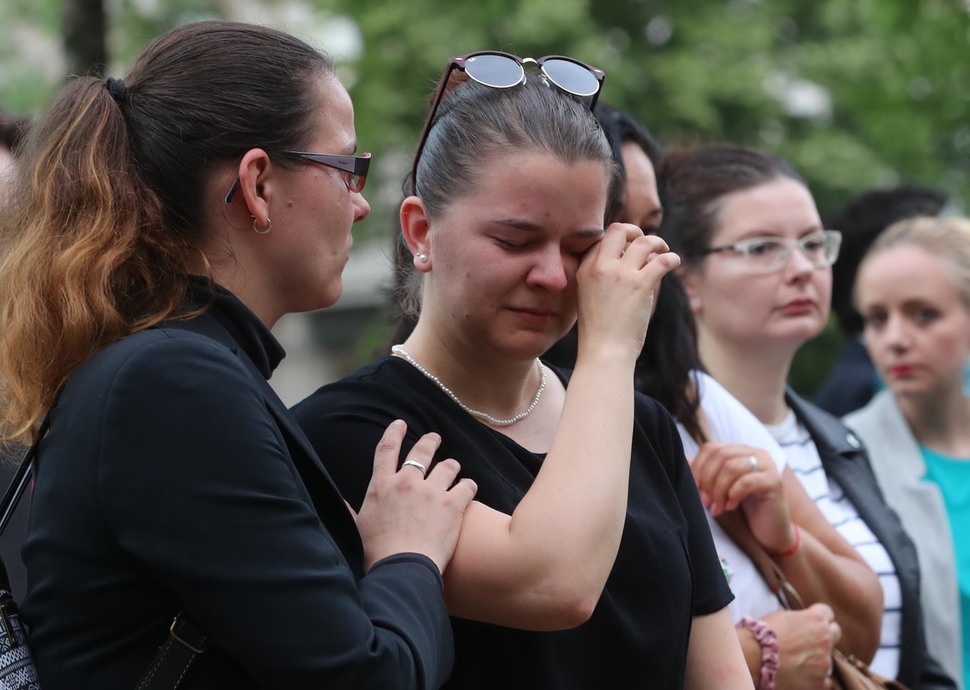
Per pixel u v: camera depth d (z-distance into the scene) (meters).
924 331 4.72
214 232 2.27
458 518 2.31
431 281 2.59
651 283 2.51
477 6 14.05
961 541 4.64
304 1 14.36
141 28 10.77
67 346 2.12
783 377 4.04
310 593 1.99
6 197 2.33
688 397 3.53
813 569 3.49
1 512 2.28
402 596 2.13
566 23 14.07
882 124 10.38
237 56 2.29
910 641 3.81
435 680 2.12
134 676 2.02
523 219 2.39
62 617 2.04
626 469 2.35
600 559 2.26
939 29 9.64
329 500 2.21
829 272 4.03
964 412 4.79
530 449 2.63
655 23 15.58
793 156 15.23
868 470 4.11
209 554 1.96
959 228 4.88
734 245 3.91
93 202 2.18
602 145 2.49
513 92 2.49
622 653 2.48
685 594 2.60
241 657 1.98
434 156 2.52
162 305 2.19
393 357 2.62
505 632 2.41
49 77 12.04
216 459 2.00
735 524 3.44
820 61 15.85
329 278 2.36
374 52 13.70
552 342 2.53
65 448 2.05
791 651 3.28
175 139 2.23
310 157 2.30
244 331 2.24
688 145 4.43
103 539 2.01
